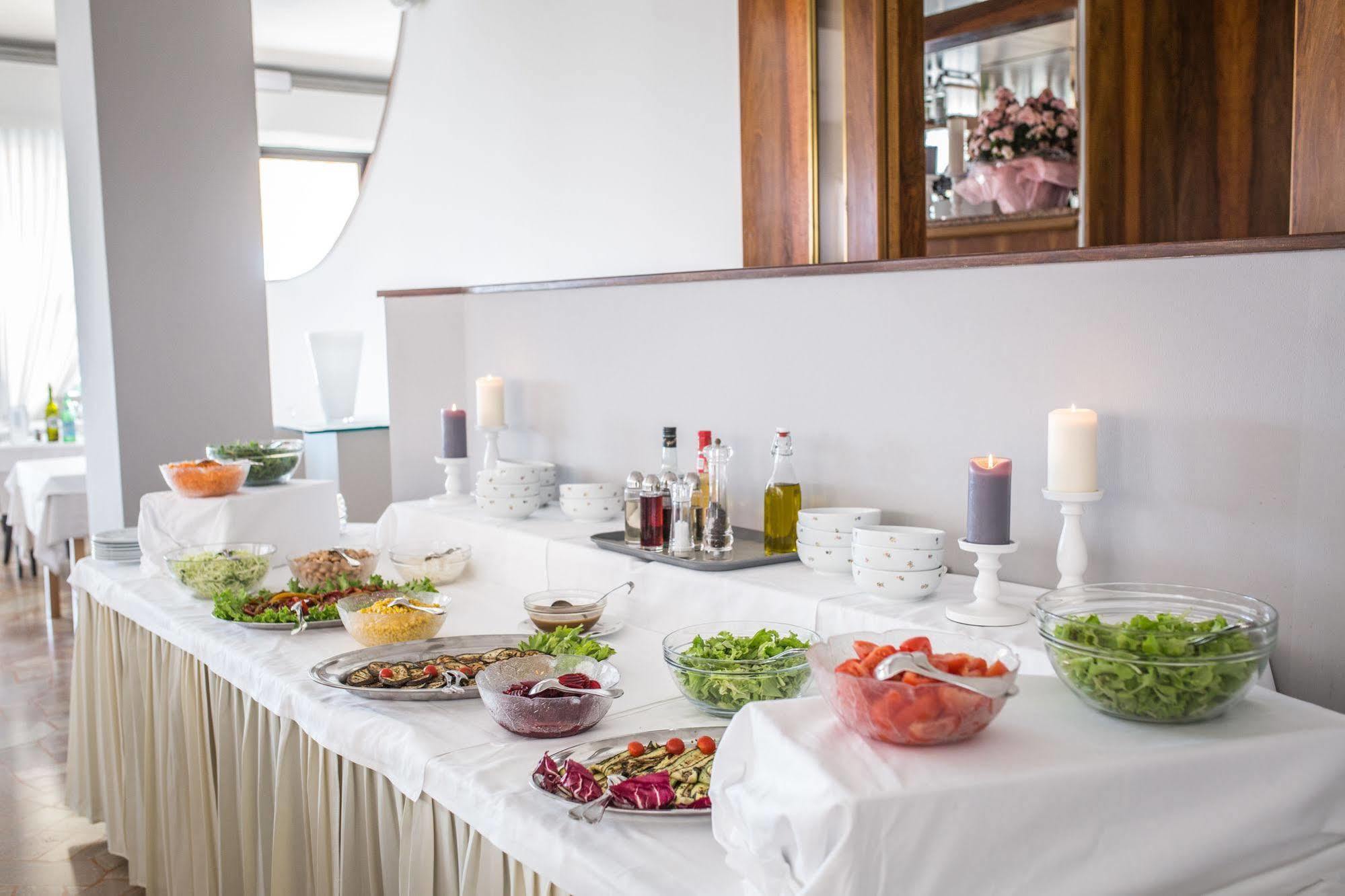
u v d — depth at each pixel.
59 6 4.25
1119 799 1.12
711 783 1.32
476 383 3.23
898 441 2.16
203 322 4.30
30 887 2.72
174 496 2.92
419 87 4.58
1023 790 1.09
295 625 2.27
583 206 3.85
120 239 4.09
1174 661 1.18
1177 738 1.19
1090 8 3.49
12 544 6.54
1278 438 1.63
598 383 2.89
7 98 7.18
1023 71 3.71
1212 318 1.68
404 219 4.79
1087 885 1.12
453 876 1.58
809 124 3.07
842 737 1.19
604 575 2.37
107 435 4.22
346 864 1.79
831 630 1.89
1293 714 1.26
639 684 1.89
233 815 2.25
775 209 3.17
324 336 4.81
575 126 3.84
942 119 3.89
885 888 1.06
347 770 1.78
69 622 5.13
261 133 7.43
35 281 7.47
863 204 2.98
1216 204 3.77
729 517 2.34
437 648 2.09
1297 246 1.58
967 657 1.24
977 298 1.99
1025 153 3.66
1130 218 3.65
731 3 3.26
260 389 4.45
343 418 4.93
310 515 3.08
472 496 3.16
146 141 4.14
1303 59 1.65
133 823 2.66
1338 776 1.20
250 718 2.10
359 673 1.93
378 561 2.90
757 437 2.46
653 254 3.62
